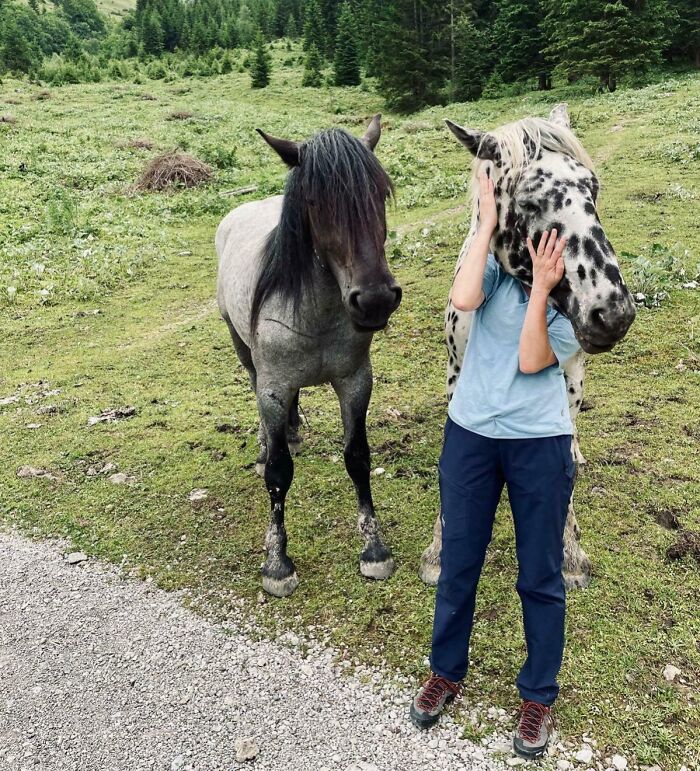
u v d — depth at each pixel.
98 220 12.15
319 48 48.41
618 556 3.05
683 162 10.71
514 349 2.04
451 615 2.18
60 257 10.09
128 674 2.65
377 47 34.44
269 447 3.02
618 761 2.10
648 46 22.03
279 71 44.75
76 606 3.07
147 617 2.97
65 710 2.49
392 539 3.35
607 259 1.86
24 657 2.78
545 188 1.93
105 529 3.67
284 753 2.24
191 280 9.02
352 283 2.33
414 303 6.81
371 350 5.91
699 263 6.41
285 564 3.06
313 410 4.91
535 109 21.77
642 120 15.14
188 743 2.31
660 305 5.81
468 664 2.47
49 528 3.72
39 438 4.85
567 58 23.84
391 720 2.33
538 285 1.90
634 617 2.69
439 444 4.26
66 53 53.06
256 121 25.64
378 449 4.23
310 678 2.54
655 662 2.46
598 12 22.34
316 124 26.03
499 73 29.88
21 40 46.59
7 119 23.47
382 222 2.36
